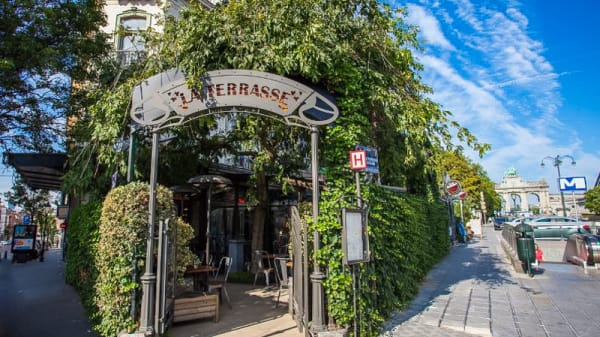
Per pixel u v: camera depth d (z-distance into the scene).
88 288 6.73
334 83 5.91
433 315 6.56
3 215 79.81
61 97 10.82
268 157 9.40
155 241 5.25
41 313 7.07
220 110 5.59
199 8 6.63
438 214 14.60
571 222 21.94
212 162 11.21
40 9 9.73
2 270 15.75
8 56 9.30
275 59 5.81
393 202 6.94
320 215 5.43
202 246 13.78
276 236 13.54
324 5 6.52
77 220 8.56
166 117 5.34
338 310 5.16
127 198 5.12
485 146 7.11
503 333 5.61
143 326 4.82
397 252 6.93
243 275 10.50
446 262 13.87
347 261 4.98
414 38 7.58
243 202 13.04
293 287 6.45
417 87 7.67
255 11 6.37
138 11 13.52
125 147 7.78
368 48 6.88
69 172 8.45
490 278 10.32
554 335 5.52
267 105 5.47
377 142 7.73
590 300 7.62
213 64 6.22
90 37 11.38
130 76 8.84
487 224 56.56
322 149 5.93
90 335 5.66
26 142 11.19
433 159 8.28
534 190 83.38
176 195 11.69
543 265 12.80
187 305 6.02
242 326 6.02
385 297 6.23
